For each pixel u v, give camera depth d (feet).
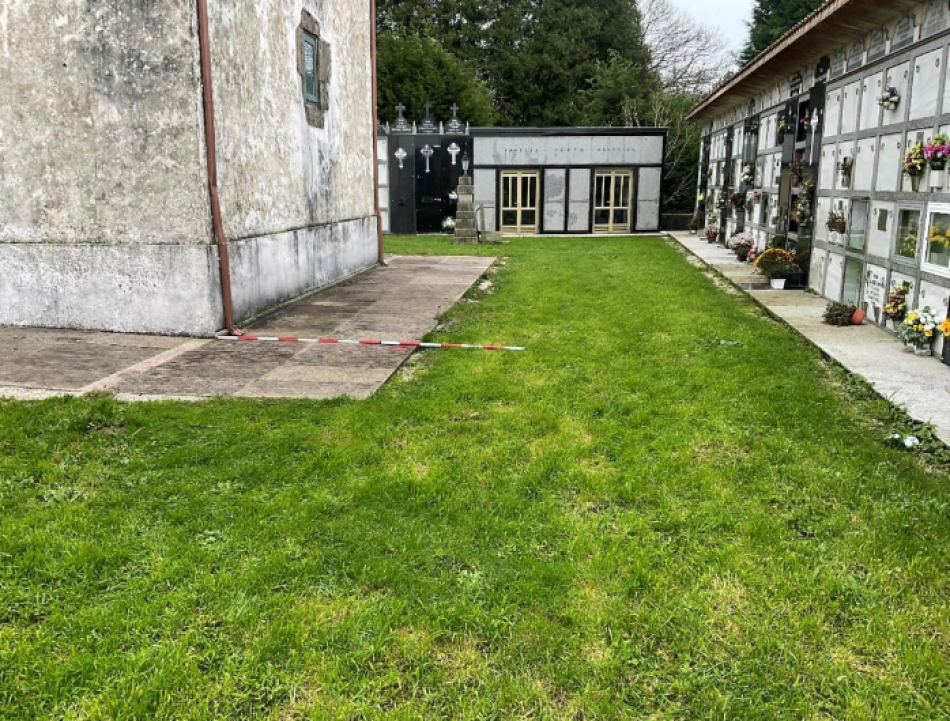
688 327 24.84
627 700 7.40
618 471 12.71
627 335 23.52
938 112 21.03
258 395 16.79
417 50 91.91
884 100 24.20
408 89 90.33
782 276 33.71
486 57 109.70
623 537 10.41
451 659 7.95
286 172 29.43
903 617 8.65
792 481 12.32
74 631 8.09
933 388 17.76
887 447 14.08
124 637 8.03
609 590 9.14
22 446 13.28
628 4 110.73
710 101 50.70
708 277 38.40
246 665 7.66
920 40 22.25
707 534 10.55
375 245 42.01
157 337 23.04
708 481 12.26
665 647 8.18
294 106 30.01
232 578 9.15
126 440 13.80
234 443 13.70
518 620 8.57
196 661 7.70
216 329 23.32
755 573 9.53
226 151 24.27
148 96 22.11
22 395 16.49
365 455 13.20
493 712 7.18
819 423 15.26
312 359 20.26
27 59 22.47
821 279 31.53
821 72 32.30
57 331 23.59
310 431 14.38
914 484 12.18
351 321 25.75
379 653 7.96
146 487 11.76
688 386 17.80
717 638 8.30
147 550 9.84
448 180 68.95
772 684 7.58
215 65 23.24
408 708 7.17
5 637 8.00
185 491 11.62
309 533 10.34
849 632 8.43
